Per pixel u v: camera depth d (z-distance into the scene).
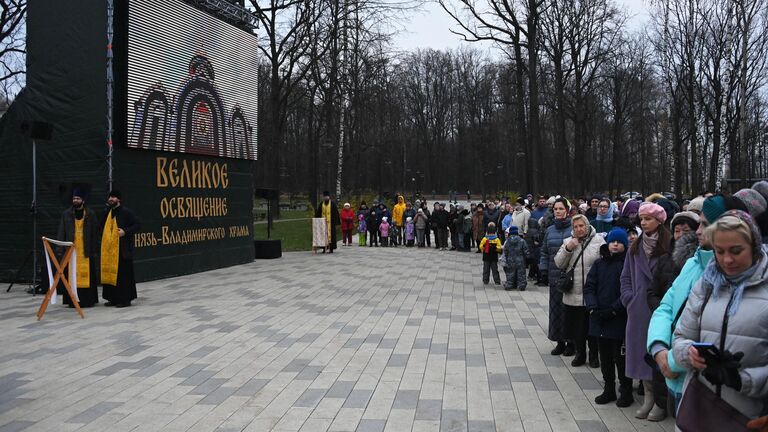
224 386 6.26
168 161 14.74
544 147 59.06
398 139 68.00
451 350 7.76
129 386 6.27
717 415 3.01
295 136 67.19
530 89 24.03
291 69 30.88
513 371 6.83
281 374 6.68
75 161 13.16
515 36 24.20
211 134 16.39
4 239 13.79
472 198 77.81
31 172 13.56
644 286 5.29
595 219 10.71
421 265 18.16
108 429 5.10
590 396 5.97
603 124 54.81
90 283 10.77
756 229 3.12
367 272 16.27
